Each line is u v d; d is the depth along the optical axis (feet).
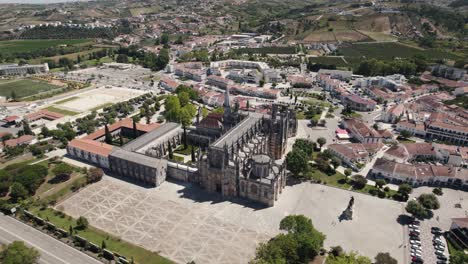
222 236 489.67
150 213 542.98
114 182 636.48
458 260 409.69
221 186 588.91
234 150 612.70
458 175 613.11
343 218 526.16
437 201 533.55
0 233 501.56
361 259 395.96
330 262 395.55
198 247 469.57
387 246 469.16
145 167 620.08
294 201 569.64
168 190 609.42
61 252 462.60
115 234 495.00
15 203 570.87
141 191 606.55
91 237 486.79
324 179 636.48
